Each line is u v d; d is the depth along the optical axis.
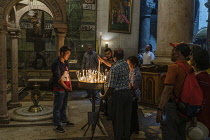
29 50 9.27
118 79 3.59
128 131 3.69
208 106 2.73
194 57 2.87
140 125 5.02
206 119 2.73
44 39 9.34
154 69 6.67
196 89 2.60
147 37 13.01
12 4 4.54
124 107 3.66
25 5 6.06
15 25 5.93
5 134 4.20
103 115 5.65
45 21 9.27
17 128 4.53
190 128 2.72
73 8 9.38
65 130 4.48
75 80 9.10
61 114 4.71
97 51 9.55
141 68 7.18
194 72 2.73
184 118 2.68
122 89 3.59
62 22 4.96
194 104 2.57
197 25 15.59
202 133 2.64
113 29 9.85
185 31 6.99
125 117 3.68
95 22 9.64
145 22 12.91
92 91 4.25
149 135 4.38
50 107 5.84
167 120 2.70
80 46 9.57
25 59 9.25
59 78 4.25
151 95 6.78
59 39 5.11
